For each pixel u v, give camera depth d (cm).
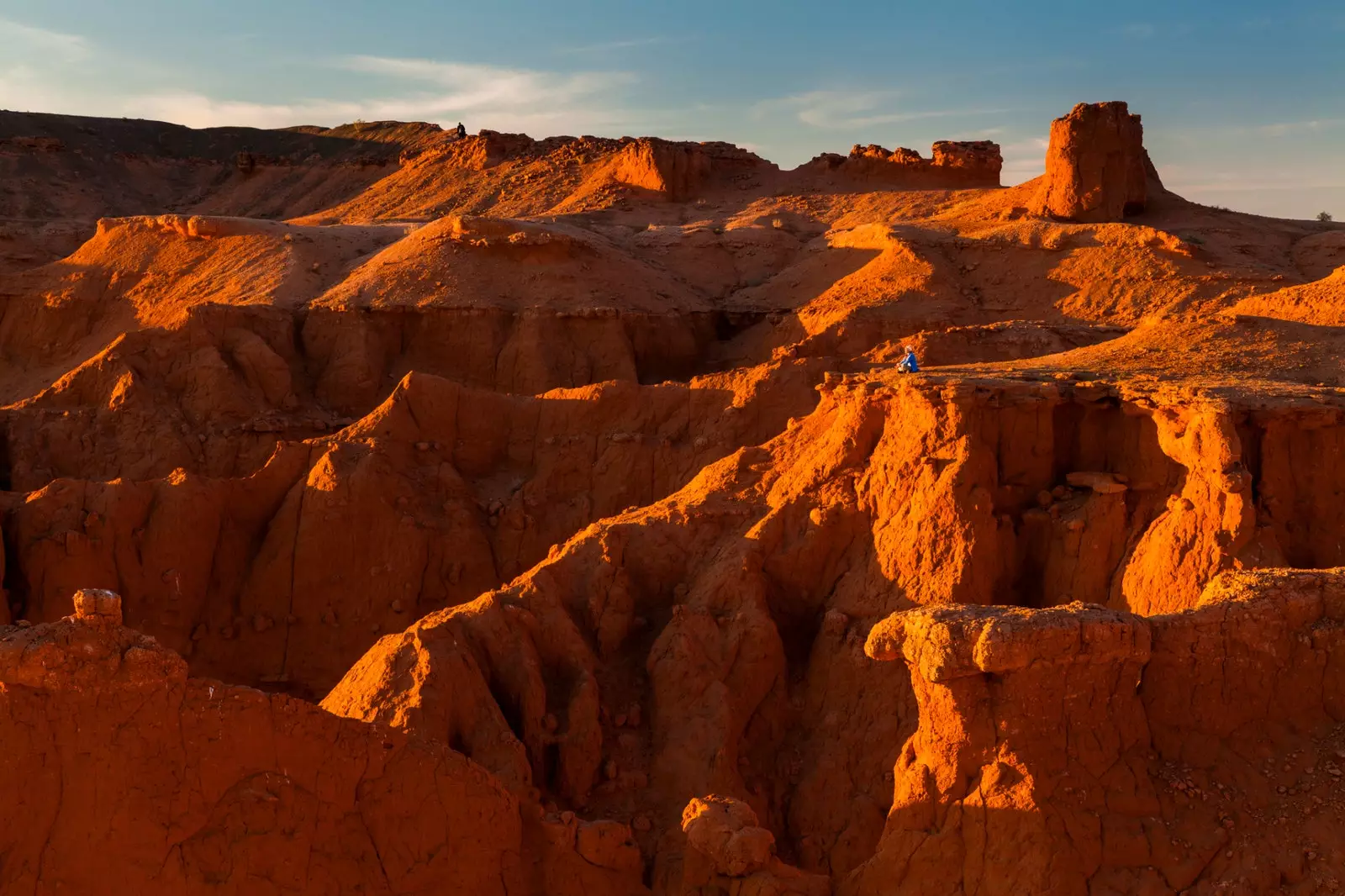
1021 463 2158
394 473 3297
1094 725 1404
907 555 2083
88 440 4347
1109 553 2067
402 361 5612
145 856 1244
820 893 1469
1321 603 1489
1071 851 1349
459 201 9775
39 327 6288
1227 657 1445
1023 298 5925
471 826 1447
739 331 6384
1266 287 5700
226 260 6356
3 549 2814
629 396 3706
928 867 1400
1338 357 2653
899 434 2208
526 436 3678
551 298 5900
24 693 1212
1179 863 1351
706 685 1958
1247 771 1417
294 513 3152
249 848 1296
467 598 3206
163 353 4741
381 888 1380
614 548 2227
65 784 1223
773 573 2184
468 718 1803
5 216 11775
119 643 1246
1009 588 2089
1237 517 1922
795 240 7406
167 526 2997
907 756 1504
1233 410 2002
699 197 9025
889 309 5675
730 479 2455
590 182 9412
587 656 2022
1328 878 1324
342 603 3098
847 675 2005
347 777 1373
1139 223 6838
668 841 1658
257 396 4838
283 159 13500
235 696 1302
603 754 1897
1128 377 2378
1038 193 7019
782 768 1966
